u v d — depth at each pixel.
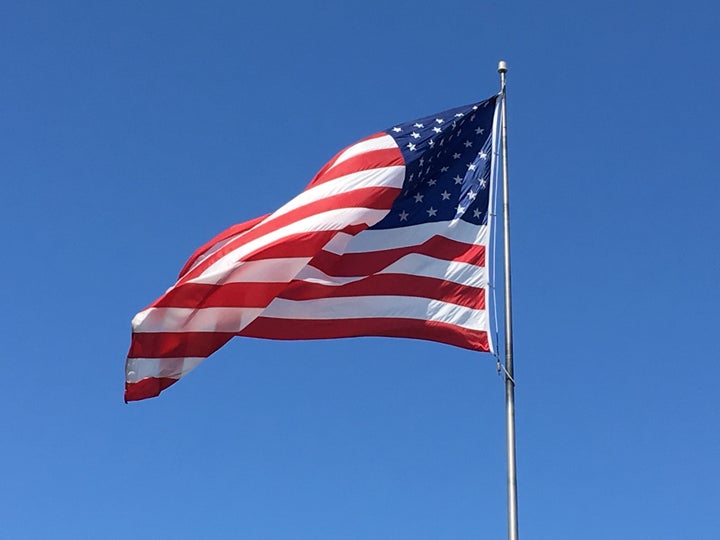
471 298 19.84
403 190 20.64
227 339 19.92
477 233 20.36
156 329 19.83
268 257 20.00
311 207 20.47
